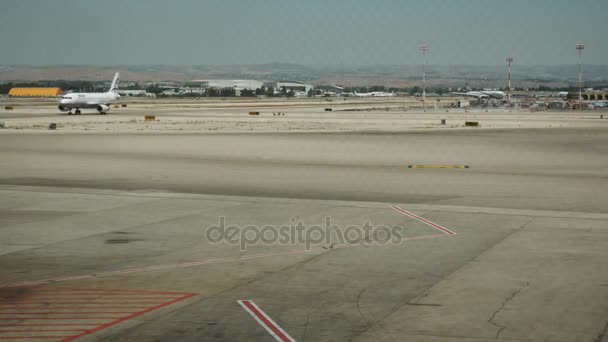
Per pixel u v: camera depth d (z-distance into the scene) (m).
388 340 13.42
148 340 13.48
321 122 115.31
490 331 13.88
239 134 84.31
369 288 17.34
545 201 32.72
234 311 15.41
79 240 23.69
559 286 17.34
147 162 51.97
